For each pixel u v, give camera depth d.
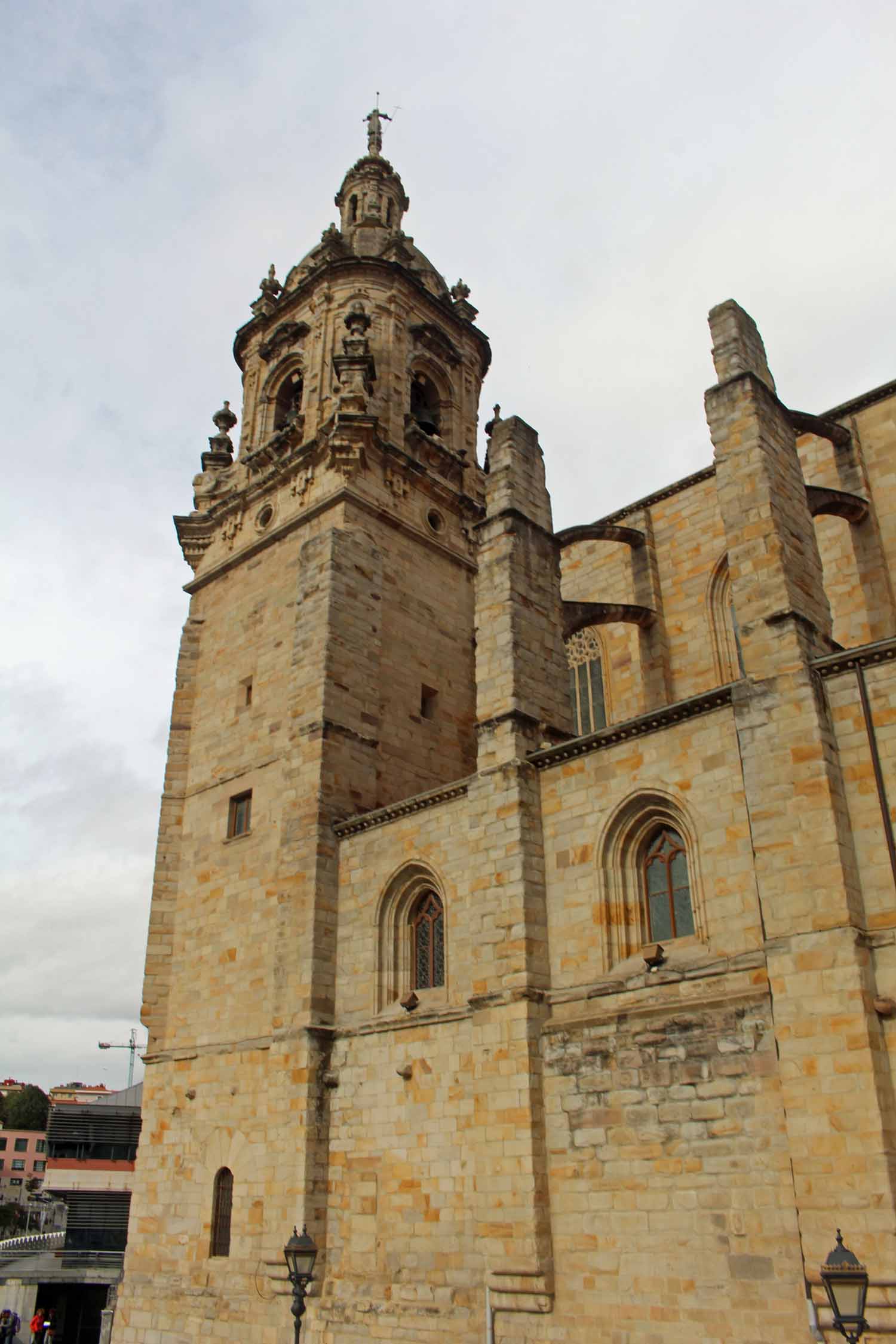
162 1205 35.12
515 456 34.03
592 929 26.44
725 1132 22.17
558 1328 23.45
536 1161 24.77
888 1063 20.33
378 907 32.41
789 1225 20.77
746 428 27.12
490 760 29.77
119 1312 34.72
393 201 54.53
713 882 24.25
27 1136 194.12
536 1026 26.05
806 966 21.38
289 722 37.47
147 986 39.03
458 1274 26.25
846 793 22.67
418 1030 29.62
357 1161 29.89
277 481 43.69
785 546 25.83
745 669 24.78
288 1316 29.12
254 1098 33.34
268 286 50.50
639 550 39.94
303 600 39.06
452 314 50.22
